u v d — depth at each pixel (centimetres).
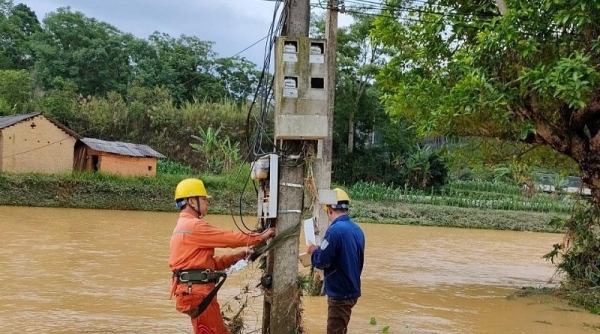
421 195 4725
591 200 1269
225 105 5072
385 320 964
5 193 2936
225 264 588
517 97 1070
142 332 814
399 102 1238
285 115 602
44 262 1373
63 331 806
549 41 1048
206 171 4250
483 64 1100
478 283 1448
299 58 603
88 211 2930
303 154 627
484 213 3769
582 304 1168
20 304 956
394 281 1405
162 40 6525
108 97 5062
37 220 2334
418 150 5222
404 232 2934
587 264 1264
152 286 1165
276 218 625
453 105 1062
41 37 5994
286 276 627
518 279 1559
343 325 627
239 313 704
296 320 630
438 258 1959
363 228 3012
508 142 1363
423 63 1317
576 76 909
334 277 624
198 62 6481
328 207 652
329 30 1117
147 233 2109
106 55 5769
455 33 1177
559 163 1485
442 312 1059
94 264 1388
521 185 4916
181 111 4903
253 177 658
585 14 934
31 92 5256
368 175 5244
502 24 1005
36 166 3338
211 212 3119
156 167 3778
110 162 3547
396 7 1277
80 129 4681
